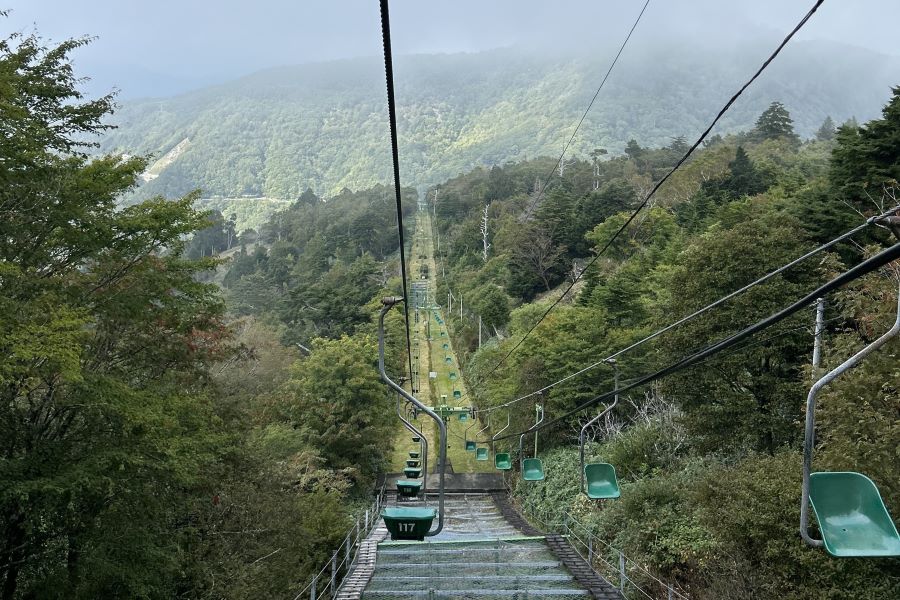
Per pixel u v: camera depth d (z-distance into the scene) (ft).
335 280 350.23
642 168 411.13
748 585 50.16
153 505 48.52
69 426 49.37
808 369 60.39
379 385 136.36
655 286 152.66
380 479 149.28
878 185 90.68
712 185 222.28
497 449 160.97
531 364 133.39
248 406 80.69
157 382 55.93
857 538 17.81
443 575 63.21
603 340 130.82
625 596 56.85
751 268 80.89
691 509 67.46
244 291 352.08
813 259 81.41
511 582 60.23
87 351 52.44
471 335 264.31
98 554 44.21
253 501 68.59
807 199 102.73
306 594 71.61
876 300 55.06
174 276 57.41
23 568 48.29
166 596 53.21
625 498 77.51
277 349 179.32
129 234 51.88
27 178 44.32
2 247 44.32
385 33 16.62
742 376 82.28
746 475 53.57
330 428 127.54
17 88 47.83
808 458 17.97
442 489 33.35
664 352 88.07
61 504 41.98
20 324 38.27
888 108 92.17
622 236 216.74
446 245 450.30
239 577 60.34
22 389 43.37
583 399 125.18
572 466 110.83
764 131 398.01
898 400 45.57
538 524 103.76
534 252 253.85
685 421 84.17
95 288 50.26
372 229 473.67
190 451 48.83
